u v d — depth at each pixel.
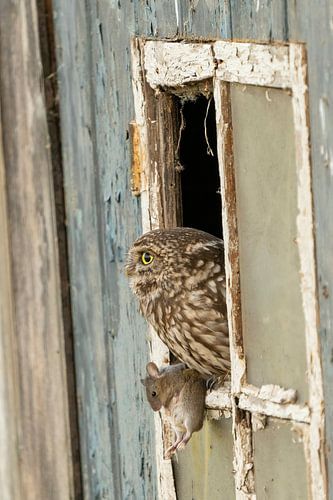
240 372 8.52
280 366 8.20
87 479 10.81
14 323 11.45
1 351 11.71
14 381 11.57
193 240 9.01
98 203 10.23
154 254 9.08
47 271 10.89
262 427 8.38
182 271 8.96
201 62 8.66
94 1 10.02
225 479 9.02
